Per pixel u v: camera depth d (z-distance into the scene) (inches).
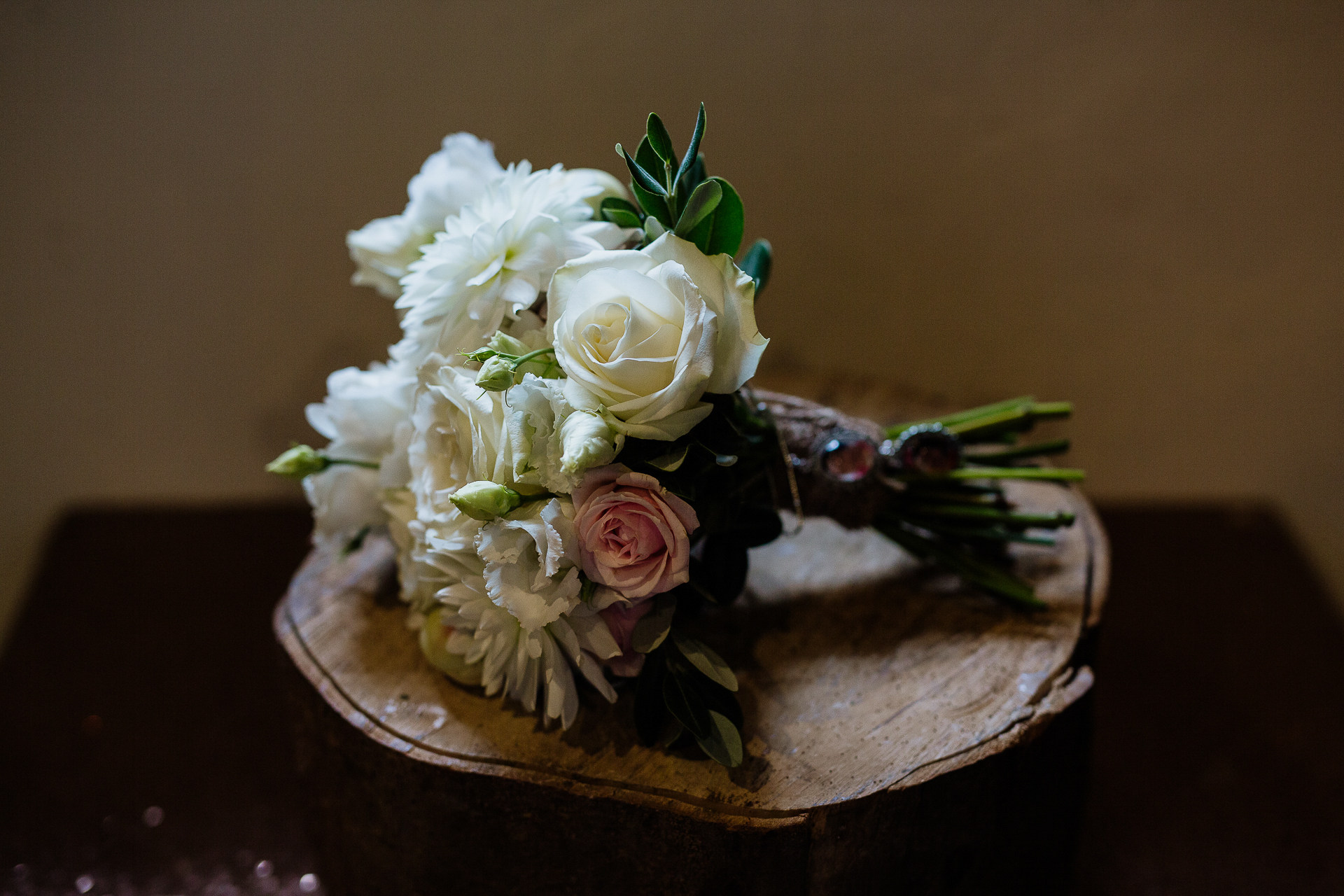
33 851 28.0
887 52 31.6
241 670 32.1
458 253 22.2
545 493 21.5
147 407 37.5
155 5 30.9
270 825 28.6
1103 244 34.2
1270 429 37.6
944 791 22.1
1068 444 27.4
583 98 32.4
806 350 36.7
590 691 23.6
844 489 25.0
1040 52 31.5
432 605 24.0
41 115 31.9
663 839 21.9
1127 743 30.2
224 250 34.4
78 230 33.6
